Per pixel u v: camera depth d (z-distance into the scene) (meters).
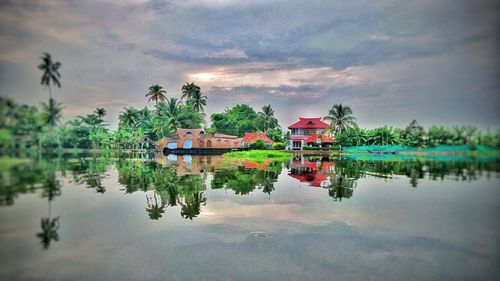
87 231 12.95
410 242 11.54
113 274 10.38
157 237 13.02
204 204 17.48
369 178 21.45
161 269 10.62
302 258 11.34
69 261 10.82
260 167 32.06
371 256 11.02
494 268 9.88
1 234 11.79
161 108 54.50
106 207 15.85
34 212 12.96
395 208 14.36
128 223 14.24
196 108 58.53
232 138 58.62
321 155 43.62
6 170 13.23
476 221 12.00
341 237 12.71
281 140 65.31
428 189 15.41
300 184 22.28
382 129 21.83
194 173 27.55
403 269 10.16
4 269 10.44
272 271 10.62
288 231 13.69
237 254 11.66
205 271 10.66
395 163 20.95
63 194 14.72
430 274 9.70
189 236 13.20
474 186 13.27
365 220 13.62
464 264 10.07
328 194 18.98
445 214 12.73
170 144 54.75
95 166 19.80
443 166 15.02
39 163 14.02
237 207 16.92
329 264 10.74
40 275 10.20
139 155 41.44
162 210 16.20
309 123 59.06
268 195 19.23
